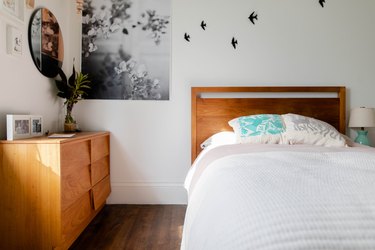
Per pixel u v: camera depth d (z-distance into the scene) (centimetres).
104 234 181
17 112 169
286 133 195
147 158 246
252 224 56
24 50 175
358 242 50
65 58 236
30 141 140
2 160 140
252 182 79
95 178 201
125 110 244
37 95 192
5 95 157
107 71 243
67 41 239
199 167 160
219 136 221
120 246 164
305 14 244
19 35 167
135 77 244
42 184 139
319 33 244
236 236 56
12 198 140
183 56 244
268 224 54
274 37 244
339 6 243
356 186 72
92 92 243
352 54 245
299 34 244
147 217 212
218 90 238
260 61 245
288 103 239
